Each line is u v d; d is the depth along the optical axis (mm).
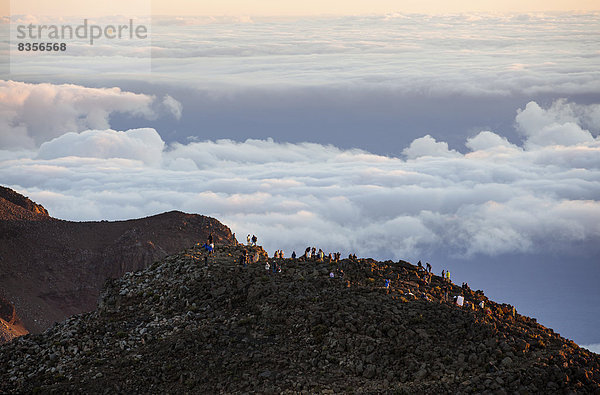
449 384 60469
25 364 68688
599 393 60125
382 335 65375
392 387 60562
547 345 66125
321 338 66062
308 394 60188
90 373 65812
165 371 64688
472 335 65188
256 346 66375
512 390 59625
